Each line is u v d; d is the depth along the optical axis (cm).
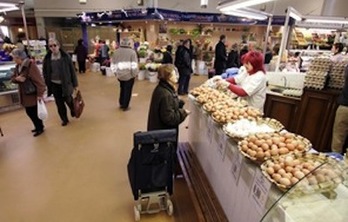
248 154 155
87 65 1134
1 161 333
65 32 1264
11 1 473
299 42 666
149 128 261
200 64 1049
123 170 318
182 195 273
